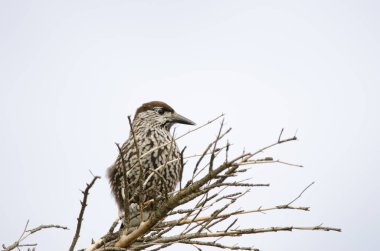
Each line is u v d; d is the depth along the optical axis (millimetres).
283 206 7629
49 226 8188
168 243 7875
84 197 7152
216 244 7754
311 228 7523
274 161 6758
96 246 8375
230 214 7719
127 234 8023
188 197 7336
